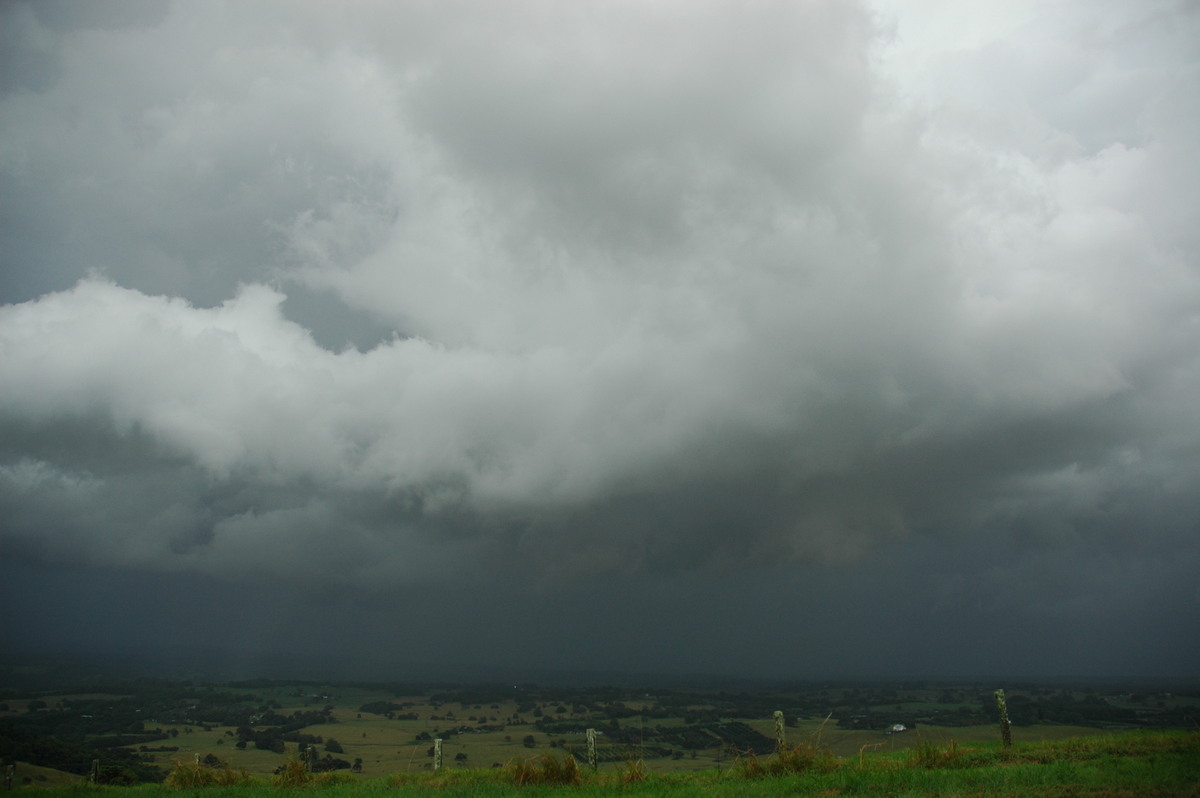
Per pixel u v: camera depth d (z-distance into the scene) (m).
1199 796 11.93
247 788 20.58
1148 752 16.41
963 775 14.95
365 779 22.27
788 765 18.53
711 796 14.88
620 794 16.44
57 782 36.38
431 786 19.62
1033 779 14.02
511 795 16.75
